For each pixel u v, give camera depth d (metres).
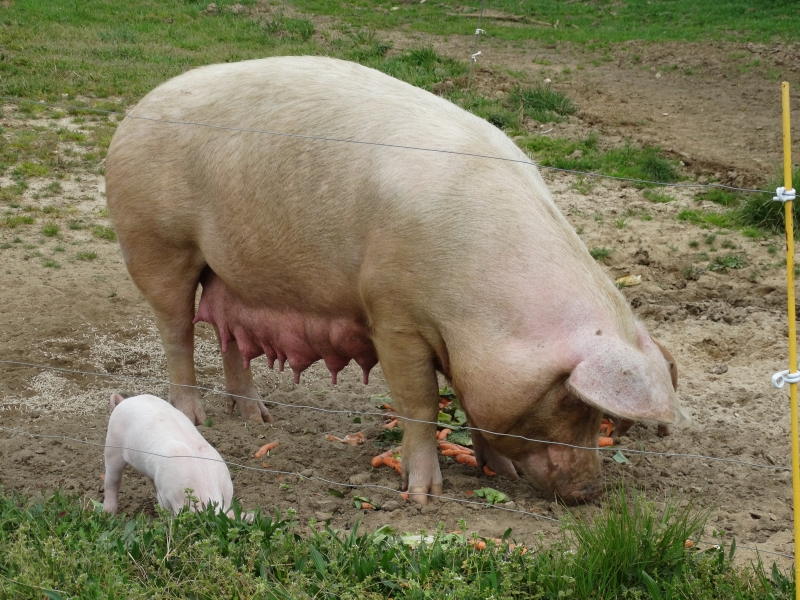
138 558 4.51
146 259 5.24
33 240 6.72
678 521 4.56
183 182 5.11
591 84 12.31
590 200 7.38
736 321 6.02
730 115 10.73
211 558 4.43
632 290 6.29
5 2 14.79
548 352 4.64
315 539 4.55
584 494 4.80
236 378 5.43
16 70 10.69
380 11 18.05
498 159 4.84
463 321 4.73
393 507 4.86
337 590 4.39
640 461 5.13
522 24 17.64
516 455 4.81
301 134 4.95
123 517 4.74
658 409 4.50
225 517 4.60
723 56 14.31
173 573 4.46
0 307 6.12
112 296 6.29
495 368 4.69
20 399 5.53
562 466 4.77
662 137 9.46
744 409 5.43
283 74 5.06
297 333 5.11
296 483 5.02
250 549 4.50
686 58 14.26
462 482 5.01
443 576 4.39
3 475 5.06
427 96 5.00
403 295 4.79
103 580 4.41
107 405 5.52
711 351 5.85
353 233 4.87
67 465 5.14
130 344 5.95
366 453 5.20
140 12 15.17
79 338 5.96
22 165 7.87
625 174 7.97
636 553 4.47
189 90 5.14
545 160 8.38
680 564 4.47
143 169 5.14
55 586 4.41
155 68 11.34
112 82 10.52
